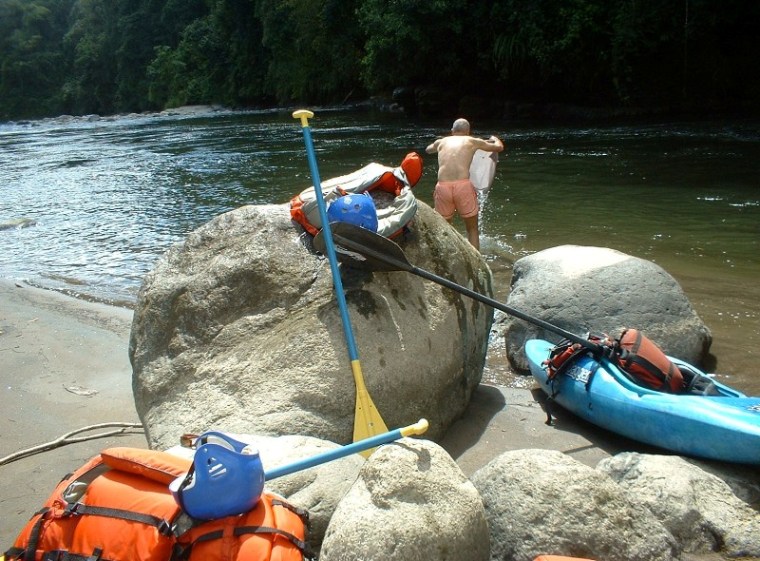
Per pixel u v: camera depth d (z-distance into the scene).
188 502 2.43
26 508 3.89
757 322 6.11
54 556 2.48
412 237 4.53
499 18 24.33
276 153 19.70
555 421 4.72
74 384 5.62
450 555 2.77
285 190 13.96
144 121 40.38
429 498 2.81
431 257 4.54
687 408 3.97
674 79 22.28
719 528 3.30
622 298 5.47
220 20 45.44
